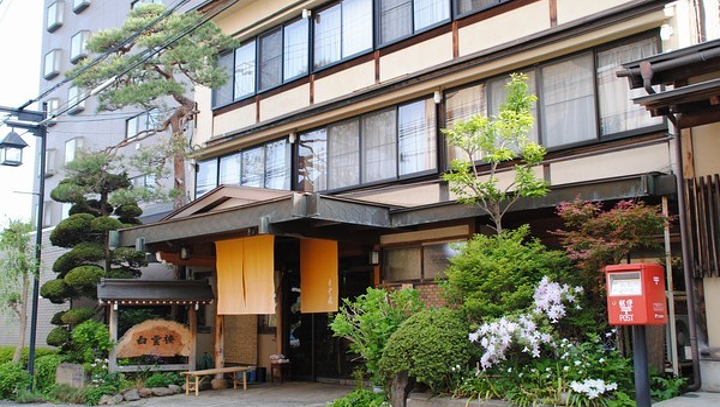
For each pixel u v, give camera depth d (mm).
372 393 10281
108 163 17531
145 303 14508
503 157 10008
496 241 9609
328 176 14945
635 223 8289
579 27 10758
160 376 14367
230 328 17578
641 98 8203
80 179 17109
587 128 10773
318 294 13438
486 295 9008
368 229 13023
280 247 15695
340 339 14820
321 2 15609
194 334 15039
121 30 16188
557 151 11039
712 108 8367
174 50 15633
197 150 17266
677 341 8922
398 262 13047
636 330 6266
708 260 8445
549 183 10445
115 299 14172
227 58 18266
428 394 8859
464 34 12633
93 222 16578
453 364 8547
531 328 8148
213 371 14258
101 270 16297
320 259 13500
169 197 16578
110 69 15742
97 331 14391
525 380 8266
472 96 12406
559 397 7730
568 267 9062
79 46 27906
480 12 12391
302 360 15664
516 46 11539
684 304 9086
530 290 8672
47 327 22266
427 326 8891
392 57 13906
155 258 16844
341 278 14836
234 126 17719
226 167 17859
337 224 12289
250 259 13562
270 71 16953
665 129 9875
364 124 14312
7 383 14891
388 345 8961
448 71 12484
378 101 13766
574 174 10750
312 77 15656
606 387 7566
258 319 16781
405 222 11859
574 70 11047
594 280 8570
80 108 26688
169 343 14742
